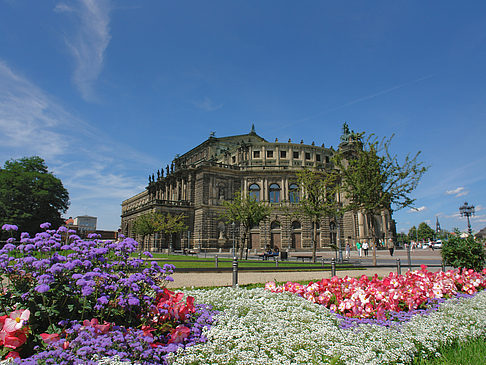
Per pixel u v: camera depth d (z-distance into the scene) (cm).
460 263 2305
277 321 937
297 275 2508
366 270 3023
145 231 7456
